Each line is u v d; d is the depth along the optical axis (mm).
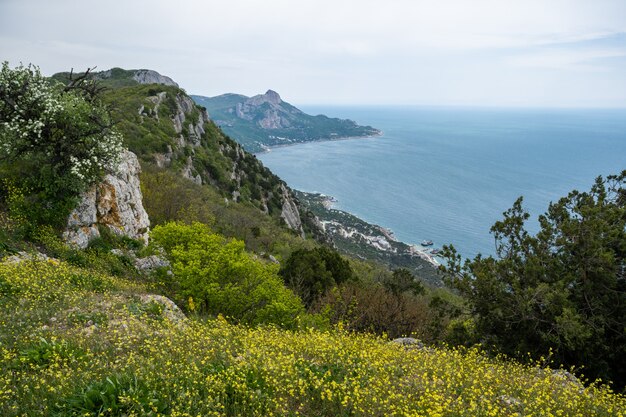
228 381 6660
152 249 18172
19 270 11930
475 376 8570
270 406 6363
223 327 10625
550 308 13742
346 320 18609
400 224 180625
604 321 13359
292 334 11711
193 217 35500
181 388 6230
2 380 6164
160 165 57656
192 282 14523
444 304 22797
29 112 16844
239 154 101375
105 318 9773
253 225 49781
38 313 9266
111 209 20750
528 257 15922
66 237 17062
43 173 16906
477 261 16812
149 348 7938
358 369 8023
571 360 14094
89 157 18297
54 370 6781
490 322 15719
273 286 15672
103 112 19781
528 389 8133
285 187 117188
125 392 5863
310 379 7379
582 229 14523
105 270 16766
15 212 16094
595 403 7879
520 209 17281
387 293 25078
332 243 113188
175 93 90125
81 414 5461
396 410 6477
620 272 14523
